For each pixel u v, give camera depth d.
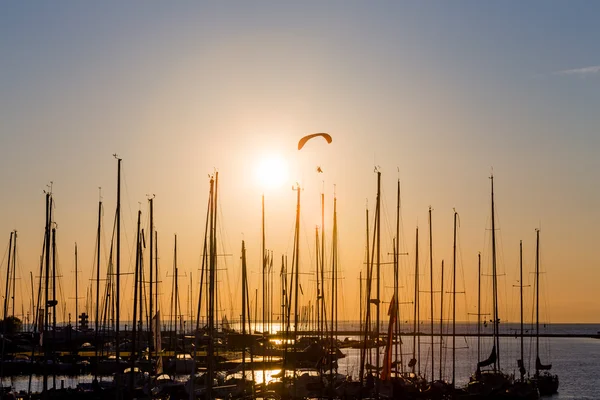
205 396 78.12
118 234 69.12
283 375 81.06
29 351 131.00
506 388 86.56
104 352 128.75
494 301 92.25
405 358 171.38
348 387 78.94
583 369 150.50
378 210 74.19
